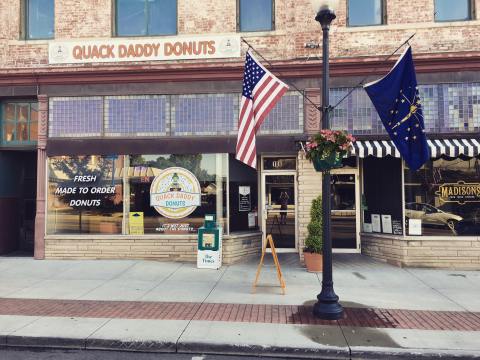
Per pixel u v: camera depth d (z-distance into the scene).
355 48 10.68
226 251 10.57
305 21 10.77
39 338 5.84
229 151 10.76
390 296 7.87
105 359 5.42
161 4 11.38
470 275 9.48
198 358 5.47
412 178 10.44
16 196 12.34
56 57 11.30
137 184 11.07
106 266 10.30
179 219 10.94
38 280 9.15
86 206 11.14
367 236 11.09
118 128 11.10
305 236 10.49
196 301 7.55
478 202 10.21
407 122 7.83
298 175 10.83
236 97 10.88
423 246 10.18
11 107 11.70
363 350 5.41
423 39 10.49
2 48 11.45
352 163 11.35
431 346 5.52
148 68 10.81
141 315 6.77
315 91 10.64
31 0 11.67
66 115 11.21
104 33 11.25
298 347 5.50
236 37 10.98
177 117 11.00
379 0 10.88
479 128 10.27
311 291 8.16
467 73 10.28
